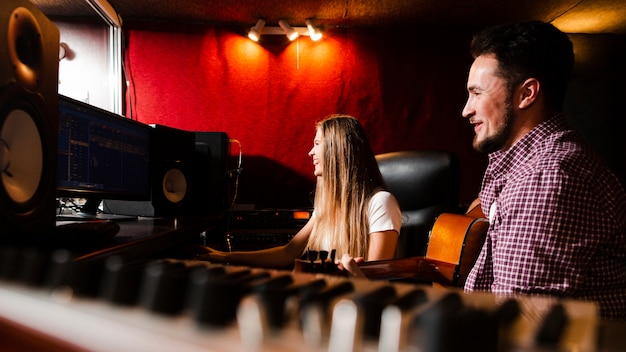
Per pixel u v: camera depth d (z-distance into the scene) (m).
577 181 0.88
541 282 0.87
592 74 3.05
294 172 2.94
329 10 2.72
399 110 3.00
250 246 2.42
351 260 1.32
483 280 1.08
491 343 0.25
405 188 2.06
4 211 0.66
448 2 2.63
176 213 2.06
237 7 2.67
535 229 0.89
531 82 1.02
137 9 2.69
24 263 0.43
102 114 1.57
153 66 2.83
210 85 2.88
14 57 0.69
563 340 0.27
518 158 1.05
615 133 3.04
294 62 2.94
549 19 2.85
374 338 0.27
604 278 0.89
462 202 2.98
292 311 0.30
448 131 3.01
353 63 2.98
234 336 0.31
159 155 1.96
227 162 2.49
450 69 3.02
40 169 0.76
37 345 0.35
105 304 0.37
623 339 0.29
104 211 2.04
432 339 0.25
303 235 1.92
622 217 0.92
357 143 1.75
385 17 2.84
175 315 0.33
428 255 1.60
